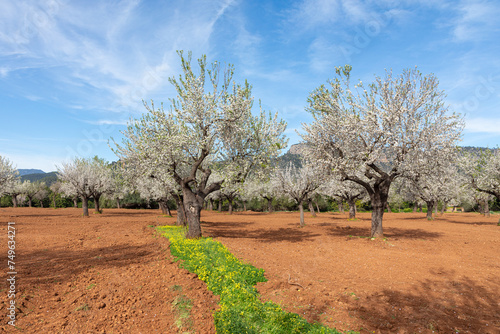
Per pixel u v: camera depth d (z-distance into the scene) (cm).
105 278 1034
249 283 959
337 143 2023
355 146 1969
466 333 639
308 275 1072
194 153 1923
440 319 706
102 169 4778
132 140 2245
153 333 682
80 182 3988
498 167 3077
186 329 700
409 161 1847
